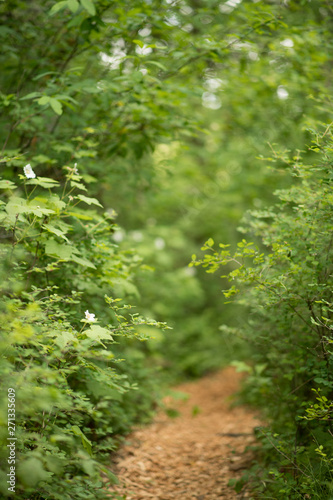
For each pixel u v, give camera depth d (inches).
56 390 87.7
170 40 175.5
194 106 270.1
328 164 117.2
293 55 185.9
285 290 117.0
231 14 181.2
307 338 136.9
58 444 110.5
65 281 139.4
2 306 94.0
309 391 139.6
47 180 115.0
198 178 358.6
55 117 182.4
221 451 179.6
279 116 220.5
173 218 410.6
